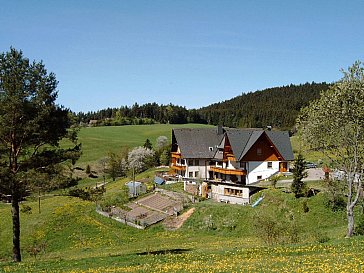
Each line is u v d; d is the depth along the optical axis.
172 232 54.72
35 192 31.22
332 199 48.81
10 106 30.19
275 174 75.69
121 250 44.44
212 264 25.06
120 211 64.19
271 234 34.31
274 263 23.72
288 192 56.00
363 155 35.31
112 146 157.88
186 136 92.19
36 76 32.50
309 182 62.53
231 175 79.94
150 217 59.25
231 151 78.75
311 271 20.42
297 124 38.00
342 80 34.88
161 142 149.50
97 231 55.72
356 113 33.81
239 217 53.94
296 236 34.03
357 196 35.16
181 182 84.00
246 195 65.38
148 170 115.25
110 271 24.67
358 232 36.03
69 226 57.41
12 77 31.42
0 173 29.48
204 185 74.75
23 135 31.92
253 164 76.12
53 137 33.44
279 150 78.88
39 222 59.91
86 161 138.38
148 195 72.88
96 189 34.97
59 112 33.91
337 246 28.03
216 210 57.50
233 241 43.72
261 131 75.88
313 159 85.31
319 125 35.66
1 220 64.56
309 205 50.28
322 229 45.34
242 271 21.69
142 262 27.84
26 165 32.62
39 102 32.12
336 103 34.62
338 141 35.38
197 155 88.81
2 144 32.00
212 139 92.69
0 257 48.56
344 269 20.36
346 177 40.78
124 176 117.00
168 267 24.56
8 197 32.03
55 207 69.44
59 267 27.69
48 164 33.19
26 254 49.22
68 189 35.03
